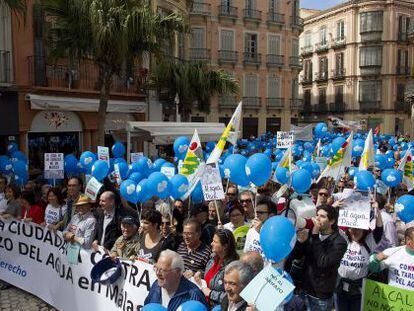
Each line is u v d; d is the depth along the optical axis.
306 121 51.66
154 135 13.91
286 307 4.05
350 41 46.53
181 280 3.91
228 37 36.34
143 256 5.39
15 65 15.36
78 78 17.41
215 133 15.82
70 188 6.96
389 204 8.34
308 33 52.00
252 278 3.55
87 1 11.96
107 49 12.98
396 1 44.94
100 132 13.88
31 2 15.70
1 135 15.32
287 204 5.91
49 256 6.64
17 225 7.13
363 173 5.58
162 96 20.97
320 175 8.98
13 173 10.26
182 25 13.58
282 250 3.78
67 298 6.26
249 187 7.32
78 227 6.13
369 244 5.01
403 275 4.87
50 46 15.47
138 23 12.15
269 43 38.41
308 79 51.97
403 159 9.66
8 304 6.68
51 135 17.11
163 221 5.63
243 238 5.66
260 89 38.25
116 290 5.45
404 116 46.31
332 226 4.62
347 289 4.95
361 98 46.66
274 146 19.45
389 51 45.38
